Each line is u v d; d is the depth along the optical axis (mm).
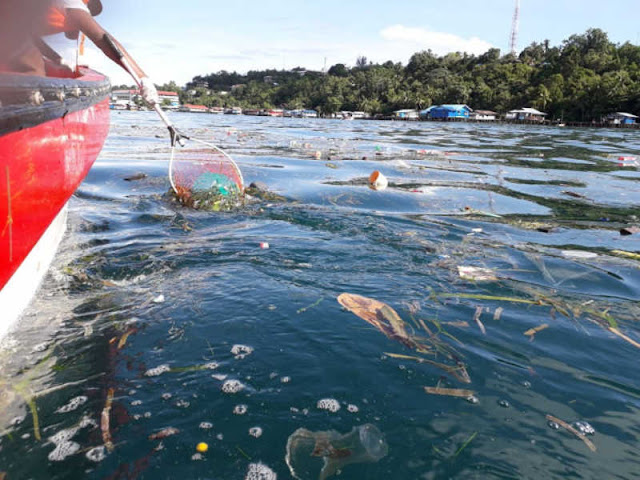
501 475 1415
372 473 1411
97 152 4277
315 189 6051
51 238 3107
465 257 3434
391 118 86438
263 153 10812
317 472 1407
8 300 2156
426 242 3779
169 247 3457
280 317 2352
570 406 1758
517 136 23094
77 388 1769
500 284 2924
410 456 1482
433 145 15336
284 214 4621
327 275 2967
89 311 2400
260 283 2779
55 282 2764
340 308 2479
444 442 1547
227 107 131125
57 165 2521
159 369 1900
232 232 3922
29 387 1767
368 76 118688
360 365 1963
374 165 8891
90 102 3539
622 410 1740
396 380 1873
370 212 4848
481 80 87188
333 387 1814
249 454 1469
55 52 2873
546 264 3332
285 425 1604
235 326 2254
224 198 4930
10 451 1452
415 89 100062
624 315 2551
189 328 2230
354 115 96688
